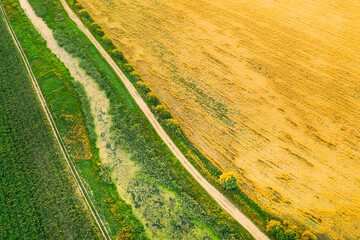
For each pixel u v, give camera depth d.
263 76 51.62
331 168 39.81
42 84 49.78
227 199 37.47
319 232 34.19
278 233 33.19
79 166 40.38
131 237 34.38
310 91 48.91
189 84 50.91
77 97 48.56
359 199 36.81
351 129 43.78
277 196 37.44
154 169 40.41
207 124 45.38
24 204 36.41
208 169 40.28
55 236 34.34
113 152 42.59
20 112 45.50
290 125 44.69
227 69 52.94
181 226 35.69
